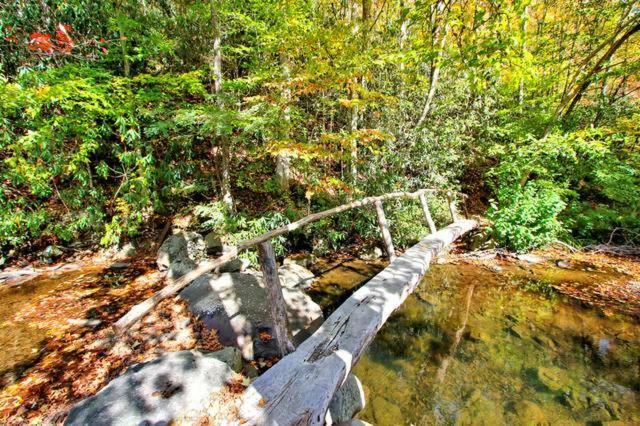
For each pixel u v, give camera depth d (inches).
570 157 269.4
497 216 254.7
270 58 251.9
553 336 146.8
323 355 73.4
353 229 269.7
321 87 189.5
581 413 103.8
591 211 286.0
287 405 57.6
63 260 211.6
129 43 217.3
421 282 204.1
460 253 253.0
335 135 198.8
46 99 168.6
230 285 151.5
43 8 200.5
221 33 223.6
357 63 192.9
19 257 204.4
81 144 209.8
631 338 144.7
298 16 212.4
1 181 195.0
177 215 263.1
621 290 191.0
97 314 146.9
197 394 64.9
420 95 306.8
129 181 224.1
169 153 243.0
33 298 162.6
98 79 211.9
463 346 139.9
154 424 56.9
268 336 125.3
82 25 205.9
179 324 133.2
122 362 112.4
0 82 159.0
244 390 67.7
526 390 114.0
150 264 211.5
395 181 259.1
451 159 273.9
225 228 209.2
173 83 191.9
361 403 99.6
